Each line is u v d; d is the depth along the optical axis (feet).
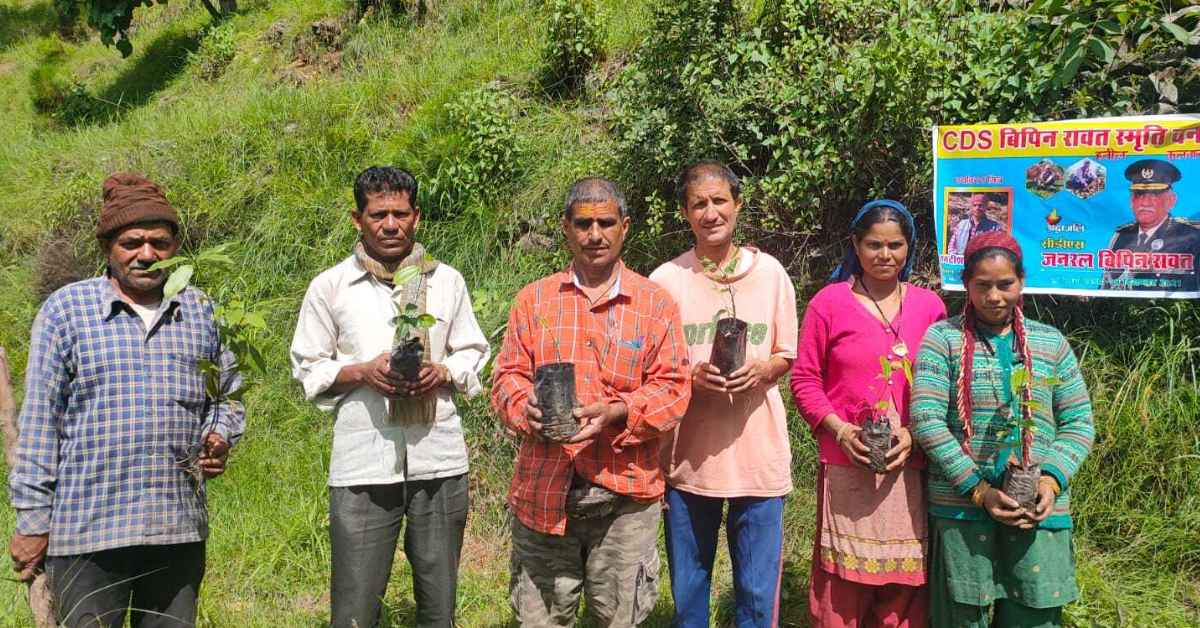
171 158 25.13
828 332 10.49
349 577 10.16
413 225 10.55
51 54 41.01
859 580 10.00
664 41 17.37
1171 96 13.97
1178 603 11.91
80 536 9.00
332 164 23.67
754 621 10.69
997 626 9.80
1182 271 12.75
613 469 9.41
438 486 10.44
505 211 19.81
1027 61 14.37
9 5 47.14
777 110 16.10
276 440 18.03
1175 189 12.69
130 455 9.18
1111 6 13.87
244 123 25.66
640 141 17.31
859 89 15.12
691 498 10.76
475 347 10.82
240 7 37.22
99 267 23.61
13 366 21.36
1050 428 9.59
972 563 9.52
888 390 10.14
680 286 10.91
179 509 9.50
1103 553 12.74
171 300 9.60
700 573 10.84
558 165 19.80
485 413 16.49
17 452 9.04
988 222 13.75
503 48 25.68
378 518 10.22
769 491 10.56
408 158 21.84
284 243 22.00
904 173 15.37
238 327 9.86
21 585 12.85
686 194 10.68
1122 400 13.20
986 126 13.67
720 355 9.82
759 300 10.72
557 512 9.41
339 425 10.34
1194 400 12.89
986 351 9.72
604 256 9.62
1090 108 14.28
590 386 9.57
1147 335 13.65
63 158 28.32
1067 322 14.10
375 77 26.55
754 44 16.89
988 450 9.53
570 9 22.29
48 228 25.12
